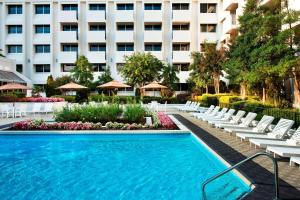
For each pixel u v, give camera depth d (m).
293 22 18.17
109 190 7.09
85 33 48.00
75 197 6.64
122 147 12.48
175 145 12.86
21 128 15.47
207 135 13.83
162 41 47.06
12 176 8.30
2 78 33.84
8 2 47.25
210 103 31.86
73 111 17.09
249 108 19.41
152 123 16.73
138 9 47.94
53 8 48.00
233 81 27.58
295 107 20.33
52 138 14.54
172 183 7.61
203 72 37.12
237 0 37.09
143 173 8.55
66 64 48.25
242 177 7.27
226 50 34.22
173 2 47.41
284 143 9.80
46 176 8.27
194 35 47.66
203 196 5.18
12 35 47.34
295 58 17.70
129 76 39.91
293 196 5.89
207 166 9.31
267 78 20.56
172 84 42.34
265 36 20.09
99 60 47.06
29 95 39.34
